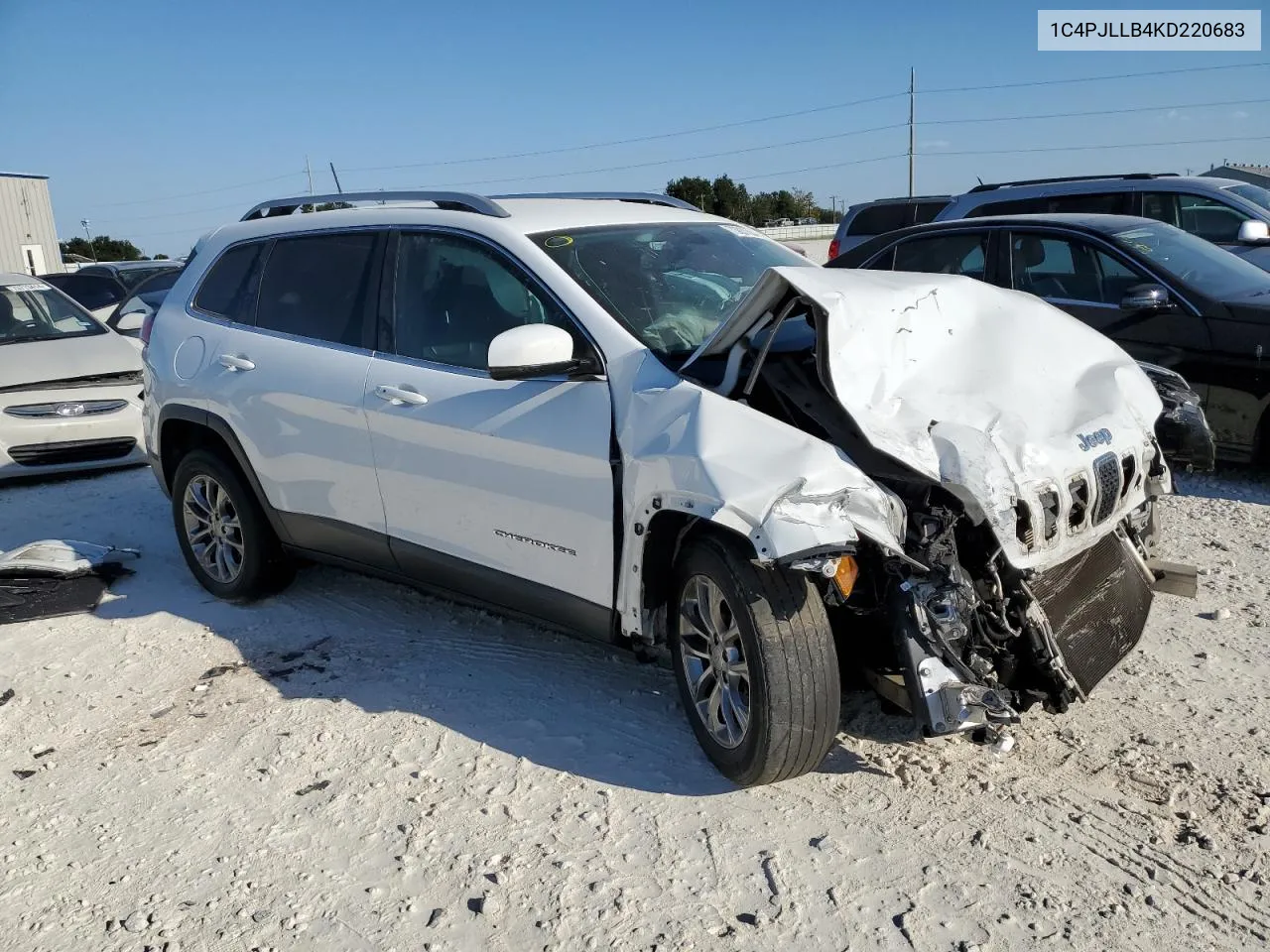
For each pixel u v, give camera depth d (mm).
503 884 3080
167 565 6105
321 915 2998
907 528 3275
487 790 3568
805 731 3248
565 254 4176
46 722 4250
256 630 5059
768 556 3072
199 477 5418
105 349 8805
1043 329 4094
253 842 3357
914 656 3176
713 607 3457
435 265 4469
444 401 4195
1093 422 3660
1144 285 6898
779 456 3205
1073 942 2738
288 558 5355
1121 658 3631
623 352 3770
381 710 4164
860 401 3377
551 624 4145
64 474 8453
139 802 3621
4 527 7051
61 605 5422
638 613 3674
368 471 4543
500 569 4145
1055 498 3363
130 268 16500
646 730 3916
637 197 5328
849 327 3416
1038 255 7680
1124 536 4027
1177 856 3049
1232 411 6660
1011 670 3396
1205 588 4980
